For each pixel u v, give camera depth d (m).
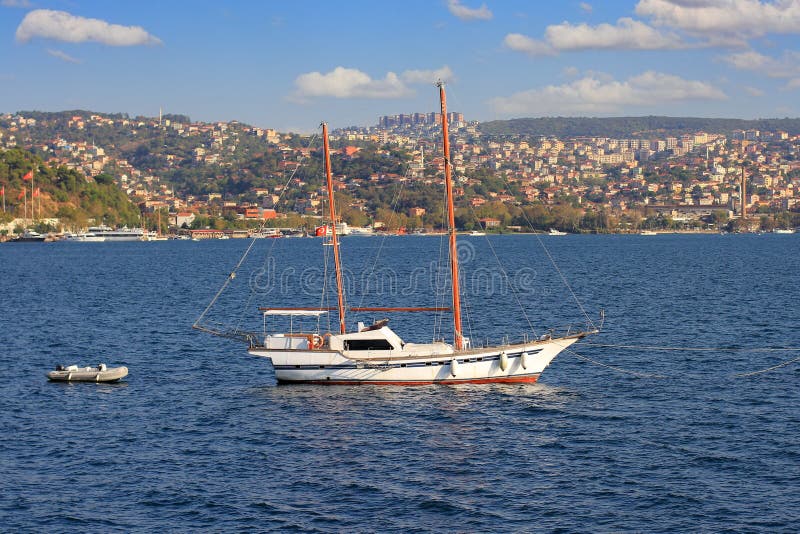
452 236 72.88
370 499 47.50
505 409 64.12
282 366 71.88
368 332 70.38
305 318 119.88
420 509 46.16
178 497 47.91
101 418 62.97
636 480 49.62
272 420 62.03
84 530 43.88
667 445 55.59
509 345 71.12
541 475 50.69
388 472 51.53
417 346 71.06
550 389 70.38
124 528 44.12
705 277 179.88
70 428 60.44
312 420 61.84
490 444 56.31
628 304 129.25
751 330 101.19
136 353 89.19
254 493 48.47
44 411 64.81
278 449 55.78
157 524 44.56
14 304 138.88
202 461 53.59
